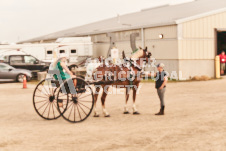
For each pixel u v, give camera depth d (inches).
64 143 315.3
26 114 478.9
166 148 292.7
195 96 632.4
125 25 1270.9
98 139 327.6
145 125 387.5
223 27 1046.4
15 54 1142.3
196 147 293.9
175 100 588.1
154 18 1222.3
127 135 340.8
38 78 1069.8
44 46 1198.9
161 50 1053.8
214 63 1036.5
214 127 366.6
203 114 445.7
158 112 476.7
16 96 685.9
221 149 287.1
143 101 589.0
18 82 1010.1
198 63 1010.7
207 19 1017.5
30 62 1144.2
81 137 336.8
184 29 986.7
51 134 351.9
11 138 336.2
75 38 1266.0
